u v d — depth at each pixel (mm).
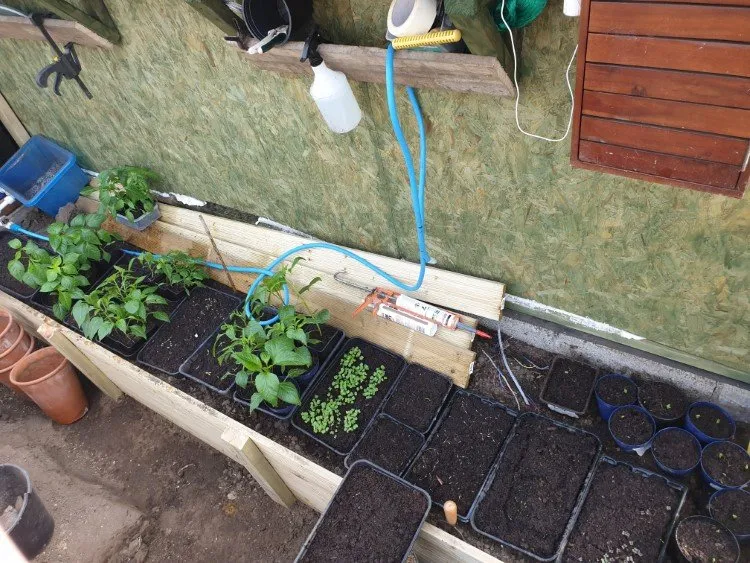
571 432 2664
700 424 2506
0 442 3777
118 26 3066
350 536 2361
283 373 3148
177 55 2969
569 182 2160
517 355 3010
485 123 2174
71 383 3654
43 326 3406
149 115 3578
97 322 3291
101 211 3838
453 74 1833
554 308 2795
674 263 2164
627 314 2523
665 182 1651
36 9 3209
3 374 3730
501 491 2562
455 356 2982
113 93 3609
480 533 2469
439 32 1687
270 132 3021
